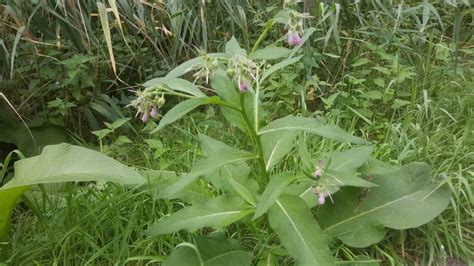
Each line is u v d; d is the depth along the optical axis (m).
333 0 1.16
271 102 1.06
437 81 1.12
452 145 0.92
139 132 1.05
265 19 1.17
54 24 1.10
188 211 0.69
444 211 0.79
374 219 0.73
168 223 0.68
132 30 1.10
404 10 1.21
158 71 1.09
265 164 0.74
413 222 0.72
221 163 0.67
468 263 0.74
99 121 1.11
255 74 0.70
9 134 1.03
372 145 0.82
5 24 1.01
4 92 1.06
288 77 1.05
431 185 0.74
